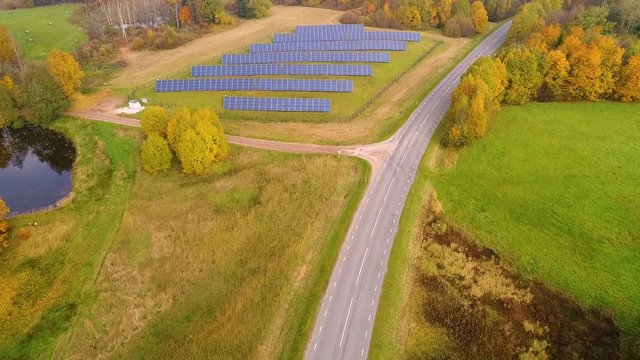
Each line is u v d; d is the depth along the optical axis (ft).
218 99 374.02
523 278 230.89
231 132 329.31
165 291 219.41
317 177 282.97
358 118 343.87
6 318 209.36
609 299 216.74
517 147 307.37
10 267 232.53
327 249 234.17
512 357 197.98
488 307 217.36
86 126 342.64
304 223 250.37
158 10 550.77
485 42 481.87
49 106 341.82
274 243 239.30
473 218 261.44
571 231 248.73
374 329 198.80
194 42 495.41
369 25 526.98
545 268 232.94
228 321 202.80
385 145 312.71
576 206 262.47
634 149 303.07
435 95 371.35
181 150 280.51
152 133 292.40
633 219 252.21
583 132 321.11
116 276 228.02
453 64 428.15
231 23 538.47
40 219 262.06
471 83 310.86
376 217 254.47
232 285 219.61
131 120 347.15
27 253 240.53
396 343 198.59
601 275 226.79
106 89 395.14
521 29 448.65
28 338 201.87
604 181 278.26
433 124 334.44
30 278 227.40
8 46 411.34
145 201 272.92
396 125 333.21
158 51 474.49
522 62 344.69
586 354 198.49
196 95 380.78
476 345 201.36
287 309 206.49
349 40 464.24
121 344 198.80
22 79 345.10
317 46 450.30
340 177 282.77
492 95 330.75
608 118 336.29
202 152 283.59
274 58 429.79
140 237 248.93
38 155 335.06
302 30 479.82
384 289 215.92
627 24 419.54
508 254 241.76
